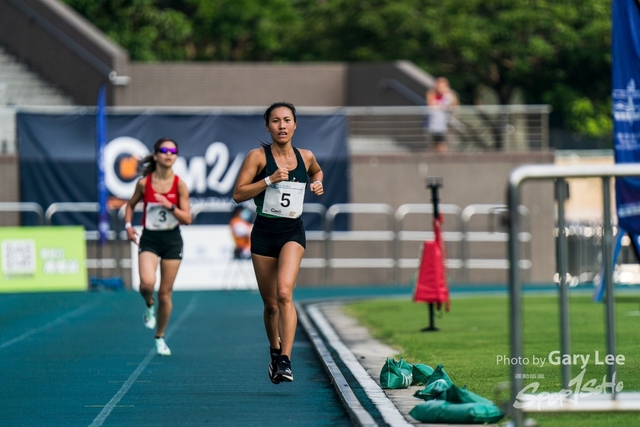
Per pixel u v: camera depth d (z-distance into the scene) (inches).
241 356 1228.5
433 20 3651.6
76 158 2410.2
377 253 2517.2
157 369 1117.1
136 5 3703.3
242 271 2289.6
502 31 3602.4
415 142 2655.0
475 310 1766.7
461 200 2568.9
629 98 1429.6
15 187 2417.6
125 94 3006.9
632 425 742.5
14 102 2888.8
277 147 919.0
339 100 3228.3
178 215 1186.0
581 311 1683.1
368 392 908.0
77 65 2972.4
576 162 3486.7
